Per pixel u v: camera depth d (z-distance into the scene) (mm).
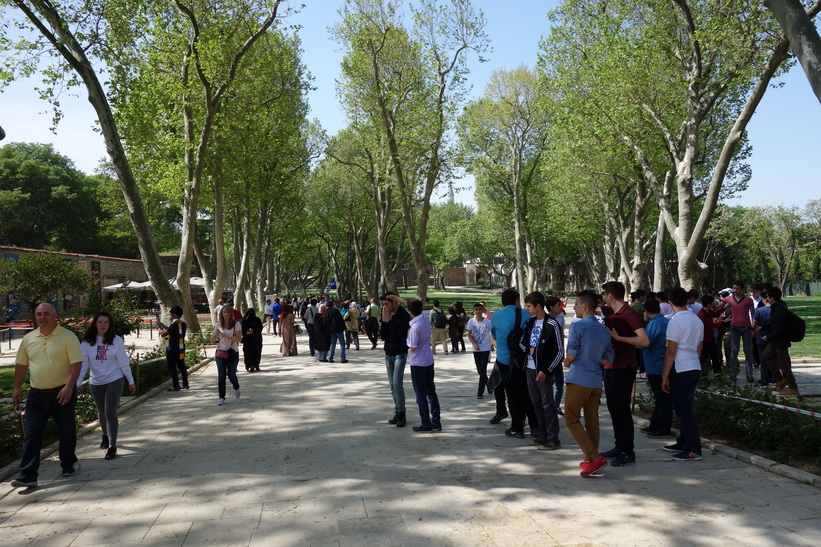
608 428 7758
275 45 25031
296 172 32625
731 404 6930
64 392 5703
